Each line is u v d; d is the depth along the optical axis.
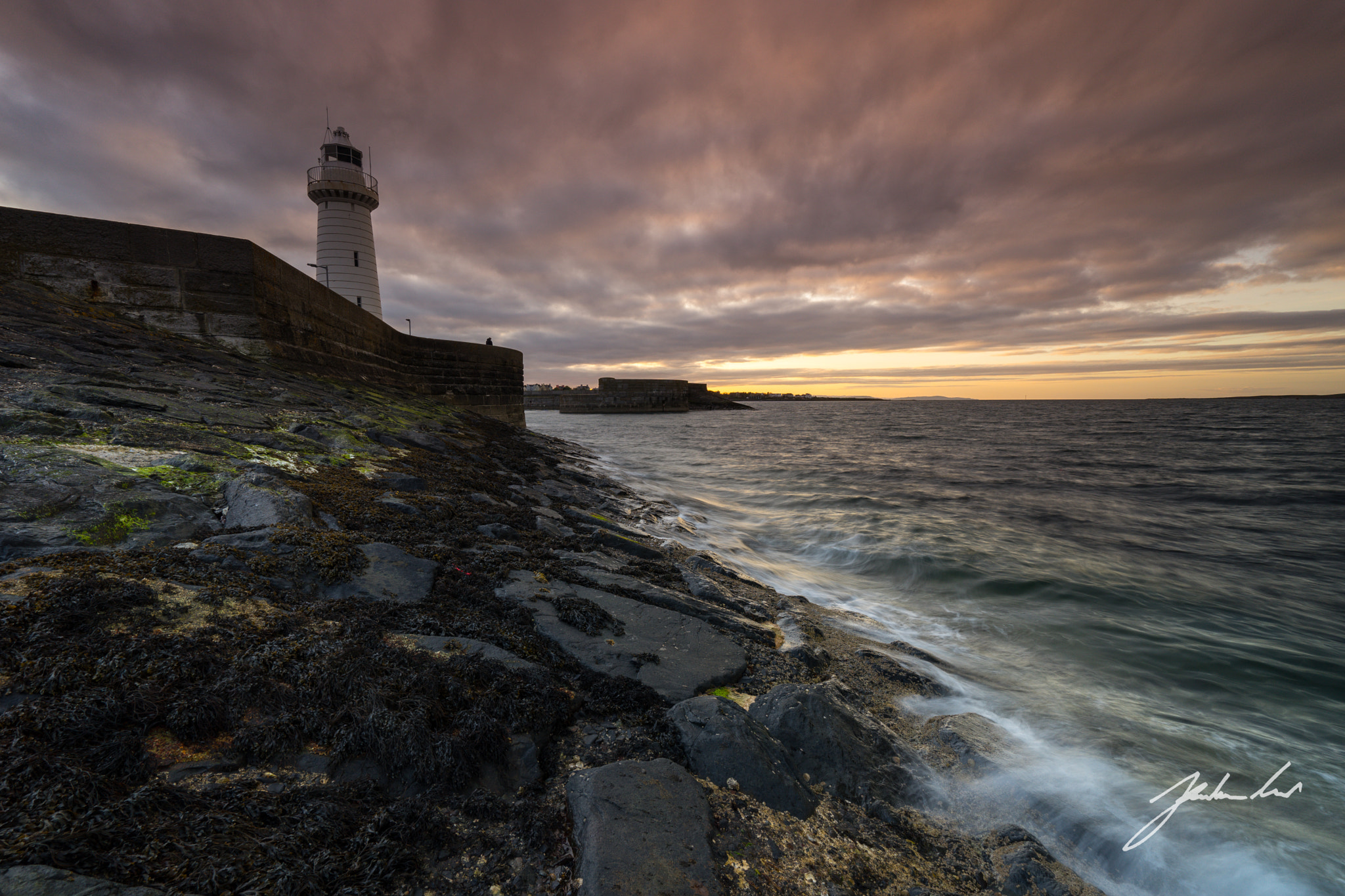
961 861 2.90
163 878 1.59
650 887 2.07
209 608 3.06
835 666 5.25
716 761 2.94
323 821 1.99
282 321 14.62
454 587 4.36
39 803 1.68
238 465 5.84
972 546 12.06
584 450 31.53
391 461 8.77
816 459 32.16
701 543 10.61
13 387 6.25
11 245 11.34
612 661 3.91
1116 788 3.90
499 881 2.08
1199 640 7.54
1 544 3.31
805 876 2.46
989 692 5.41
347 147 30.98
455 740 2.50
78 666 2.27
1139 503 18.88
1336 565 11.73
